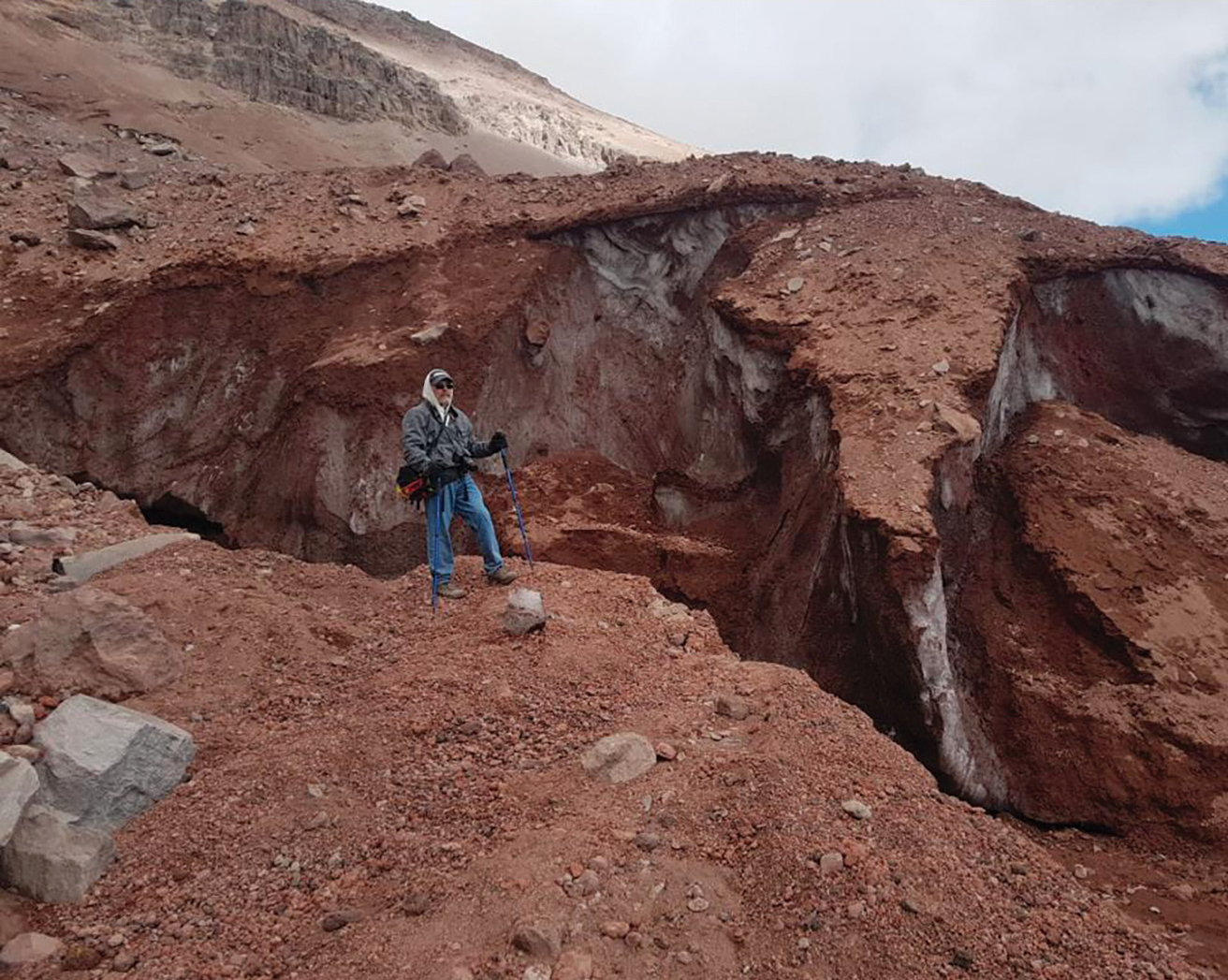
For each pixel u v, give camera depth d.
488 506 10.23
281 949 3.20
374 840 3.80
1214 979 3.43
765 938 3.30
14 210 13.26
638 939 3.21
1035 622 7.95
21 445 10.53
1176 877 6.17
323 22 46.22
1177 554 8.22
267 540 10.39
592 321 12.16
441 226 12.65
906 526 7.11
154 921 3.30
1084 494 8.62
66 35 33.38
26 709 4.27
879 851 3.71
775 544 9.16
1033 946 3.35
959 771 7.17
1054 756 7.22
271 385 11.09
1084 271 10.63
